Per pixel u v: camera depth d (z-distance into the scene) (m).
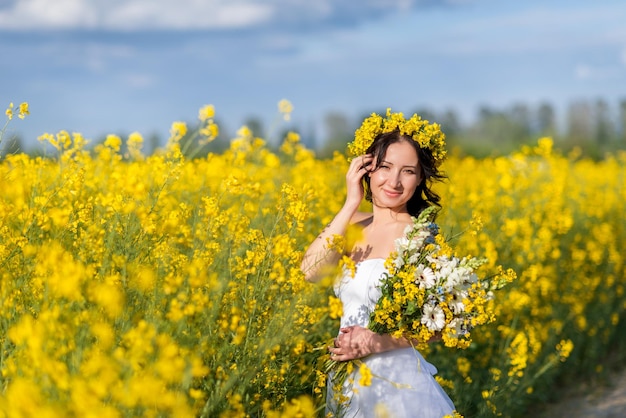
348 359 3.27
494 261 5.80
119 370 2.32
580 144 44.03
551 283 6.99
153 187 3.94
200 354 2.74
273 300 3.29
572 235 8.52
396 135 3.45
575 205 9.52
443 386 4.84
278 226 3.92
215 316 2.94
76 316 2.59
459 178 8.54
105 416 2.18
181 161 4.18
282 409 3.19
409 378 3.29
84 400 2.18
